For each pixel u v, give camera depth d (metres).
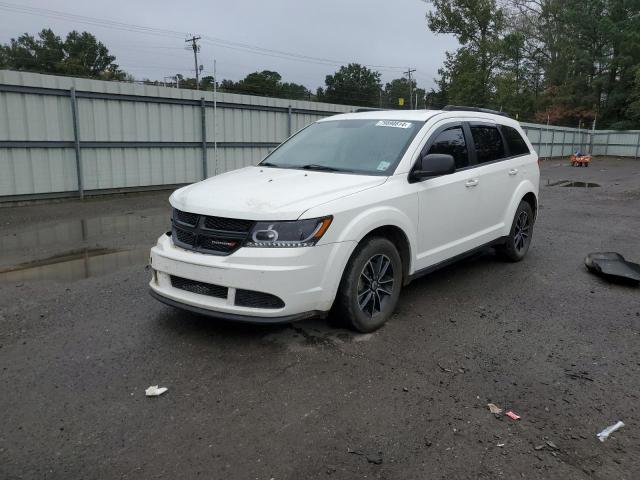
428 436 3.01
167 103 14.46
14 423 3.09
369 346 4.16
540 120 55.62
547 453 2.88
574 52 53.75
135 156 14.02
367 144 5.06
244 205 3.90
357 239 4.10
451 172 4.62
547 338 4.41
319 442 2.94
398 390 3.50
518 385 3.61
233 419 3.14
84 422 3.10
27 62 83.94
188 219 4.16
